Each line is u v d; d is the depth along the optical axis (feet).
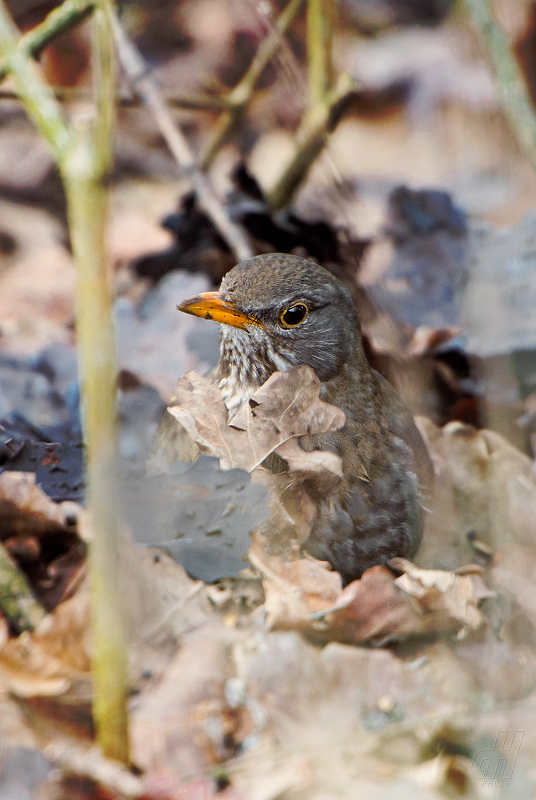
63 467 29.89
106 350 18.86
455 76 61.87
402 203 48.91
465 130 55.88
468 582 26.03
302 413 27.35
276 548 26.18
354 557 28.02
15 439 30.83
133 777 20.03
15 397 36.14
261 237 44.21
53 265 48.65
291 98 52.39
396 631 24.67
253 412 27.14
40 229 51.78
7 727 21.36
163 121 42.37
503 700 23.25
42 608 23.76
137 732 21.88
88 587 24.29
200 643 23.71
